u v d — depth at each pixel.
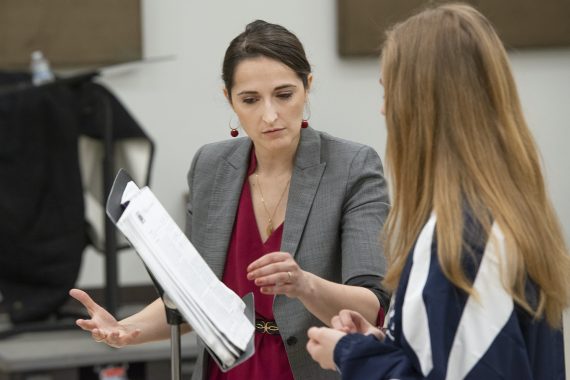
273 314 3.23
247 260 3.33
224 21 8.32
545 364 2.46
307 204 3.30
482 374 2.32
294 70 3.22
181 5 8.27
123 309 7.31
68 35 8.14
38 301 6.61
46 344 6.33
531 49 8.83
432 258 2.38
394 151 2.55
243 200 3.41
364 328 2.78
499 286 2.34
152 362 6.20
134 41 8.19
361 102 8.53
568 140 8.88
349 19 8.40
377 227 3.22
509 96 2.48
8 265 6.59
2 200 6.48
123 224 2.61
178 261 2.68
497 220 2.37
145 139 6.78
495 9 8.74
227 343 2.59
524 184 2.43
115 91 8.21
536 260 2.38
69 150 6.55
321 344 2.60
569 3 8.76
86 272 8.16
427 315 2.34
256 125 3.24
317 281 2.95
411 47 2.52
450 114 2.45
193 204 3.49
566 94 8.88
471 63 2.46
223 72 3.32
